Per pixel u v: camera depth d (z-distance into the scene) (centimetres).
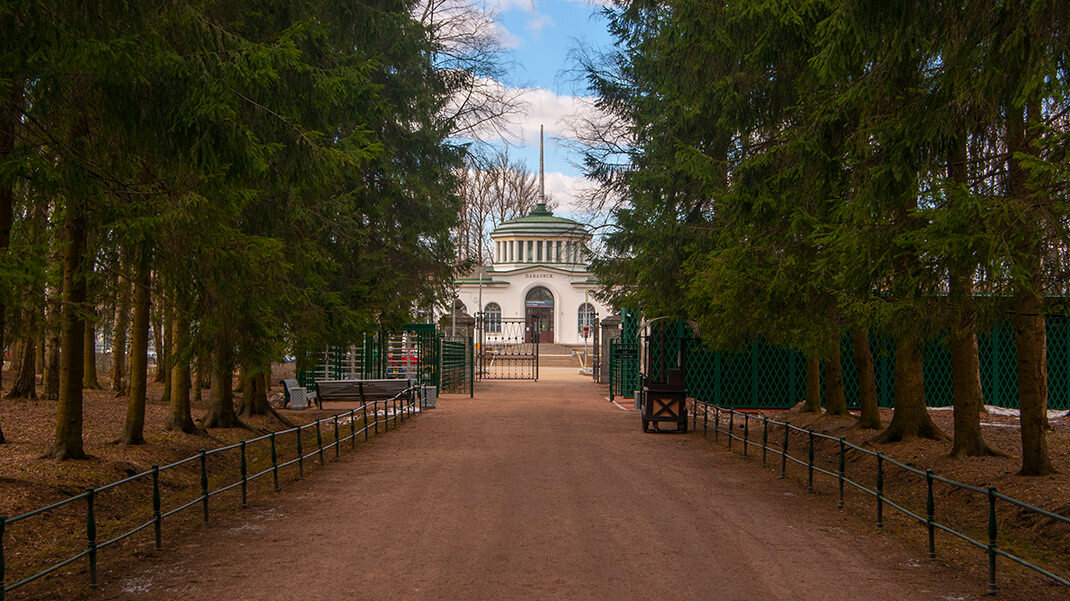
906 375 1541
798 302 1308
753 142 1466
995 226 811
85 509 1016
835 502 1088
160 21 879
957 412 1306
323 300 1827
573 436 1914
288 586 679
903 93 975
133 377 1430
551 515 970
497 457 1522
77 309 1133
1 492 983
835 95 1131
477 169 2798
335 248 1978
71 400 1215
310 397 2883
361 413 2434
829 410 1984
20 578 721
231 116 955
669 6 1638
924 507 1070
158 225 938
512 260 8600
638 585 680
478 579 697
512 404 2973
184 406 1656
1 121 852
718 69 1388
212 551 803
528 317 8288
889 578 713
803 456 1588
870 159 1008
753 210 1257
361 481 1239
